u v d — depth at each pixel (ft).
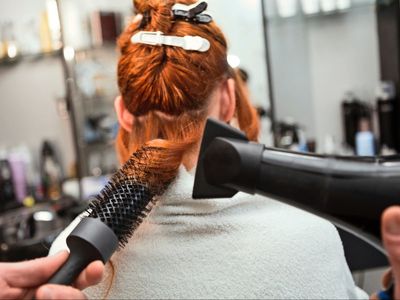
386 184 1.07
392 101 5.57
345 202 1.09
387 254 1.03
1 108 6.11
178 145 1.63
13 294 1.38
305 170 1.11
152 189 1.51
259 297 1.59
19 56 5.88
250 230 1.64
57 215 4.99
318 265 1.66
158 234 1.65
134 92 1.83
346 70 5.71
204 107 1.82
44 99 6.07
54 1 5.64
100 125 5.83
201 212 1.63
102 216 1.34
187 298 1.59
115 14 5.82
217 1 5.35
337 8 5.61
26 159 6.01
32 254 4.35
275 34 5.47
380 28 5.60
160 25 1.83
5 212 5.48
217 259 1.61
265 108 5.50
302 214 1.72
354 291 1.92
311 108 5.68
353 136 5.70
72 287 1.23
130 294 1.62
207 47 1.79
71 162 6.06
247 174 1.12
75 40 5.77
